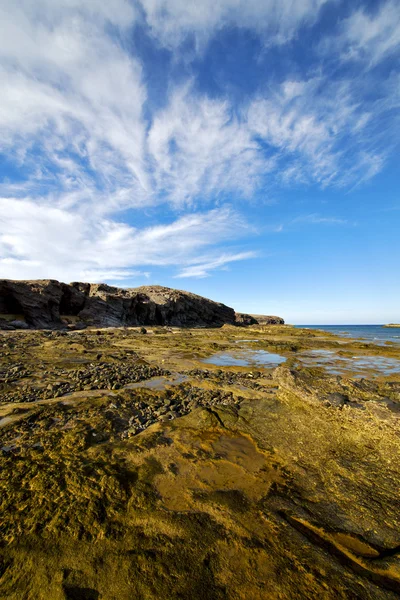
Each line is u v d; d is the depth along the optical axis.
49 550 3.35
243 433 6.86
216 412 8.00
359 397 7.00
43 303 51.22
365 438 5.92
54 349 22.50
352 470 5.18
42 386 11.25
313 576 3.11
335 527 3.94
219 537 3.62
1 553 3.29
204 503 4.31
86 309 62.25
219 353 25.61
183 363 19.06
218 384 12.50
